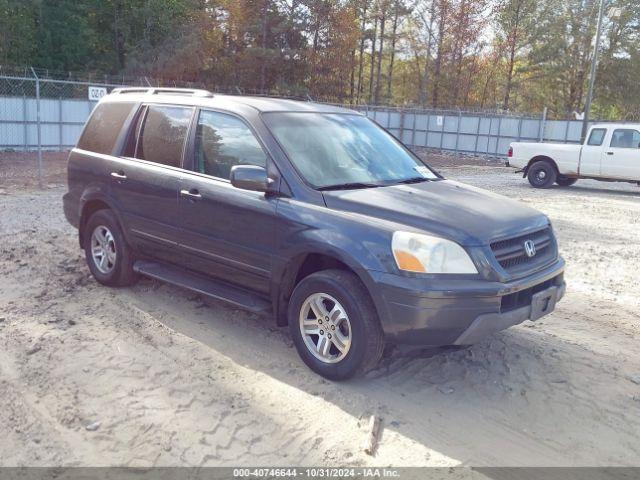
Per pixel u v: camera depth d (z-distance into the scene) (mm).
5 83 28609
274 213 4637
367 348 4203
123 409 3979
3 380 4301
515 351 5160
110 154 6125
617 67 49688
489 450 3697
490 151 34719
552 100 54188
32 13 41312
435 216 4258
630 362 5070
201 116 5430
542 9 49312
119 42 46531
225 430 3789
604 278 7879
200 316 5637
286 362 4742
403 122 38188
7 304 5762
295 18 45875
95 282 6484
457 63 51438
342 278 4312
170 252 5547
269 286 4785
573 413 4184
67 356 4699
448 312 3986
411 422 3967
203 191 5121
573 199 16281
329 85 48281
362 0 52750
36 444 3582
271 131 4906
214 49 45938
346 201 4449
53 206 11438
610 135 17781
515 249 4375
